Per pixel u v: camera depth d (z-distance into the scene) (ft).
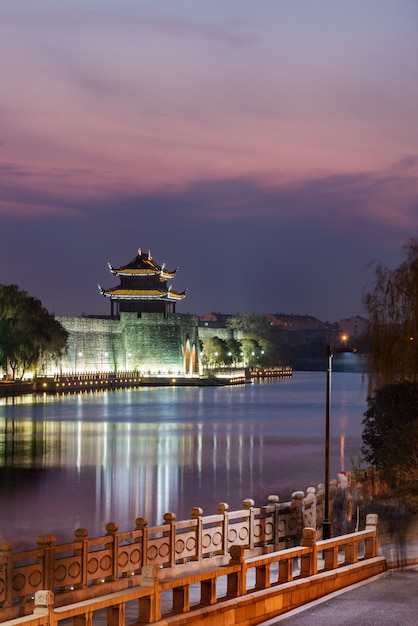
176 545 132.05
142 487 279.08
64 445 402.52
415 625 93.15
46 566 109.70
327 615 98.32
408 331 161.38
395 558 133.49
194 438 445.37
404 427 192.24
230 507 238.27
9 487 277.64
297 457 366.43
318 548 113.91
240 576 100.42
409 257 164.04
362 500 186.80
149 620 86.99
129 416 570.05
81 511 233.55
